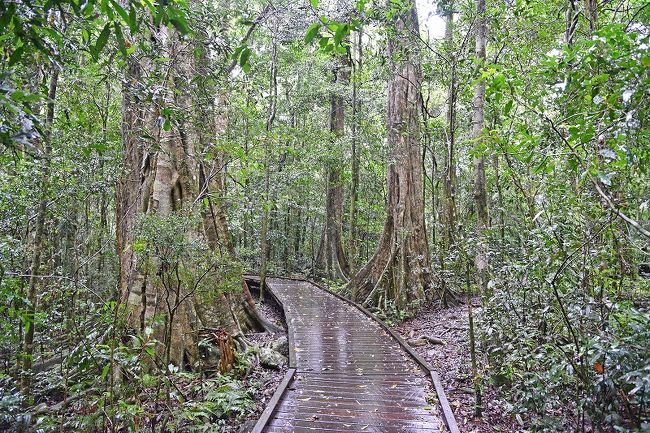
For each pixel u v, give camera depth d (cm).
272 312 1262
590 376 336
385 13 762
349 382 592
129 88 372
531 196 502
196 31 464
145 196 705
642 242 343
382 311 1103
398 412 492
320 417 480
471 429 461
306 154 1426
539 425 381
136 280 650
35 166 495
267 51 1622
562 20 697
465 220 1045
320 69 1680
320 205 1878
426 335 906
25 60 283
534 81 388
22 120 220
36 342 543
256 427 447
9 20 216
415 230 1224
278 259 2155
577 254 364
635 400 316
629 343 293
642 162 302
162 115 376
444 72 816
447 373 631
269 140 869
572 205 374
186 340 666
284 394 548
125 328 508
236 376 629
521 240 500
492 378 529
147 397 496
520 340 449
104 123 759
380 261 1276
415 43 843
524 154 385
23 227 592
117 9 221
